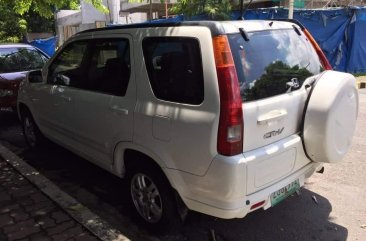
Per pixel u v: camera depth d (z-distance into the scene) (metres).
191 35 3.04
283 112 3.13
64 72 4.76
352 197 4.35
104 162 4.12
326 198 4.33
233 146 2.81
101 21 22.50
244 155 2.87
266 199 3.06
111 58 3.87
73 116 4.46
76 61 4.52
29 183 4.78
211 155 2.88
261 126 2.97
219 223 3.85
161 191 3.40
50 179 4.98
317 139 3.25
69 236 3.59
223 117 2.80
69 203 4.17
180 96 3.09
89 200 4.39
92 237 3.57
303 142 3.34
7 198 4.37
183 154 3.07
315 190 4.53
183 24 3.16
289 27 3.65
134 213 3.85
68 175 5.11
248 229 3.75
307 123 3.28
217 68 2.84
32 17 29.17
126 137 3.58
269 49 3.26
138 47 3.50
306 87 3.41
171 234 3.63
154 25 3.45
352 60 13.52
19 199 4.35
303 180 3.54
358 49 13.52
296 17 13.35
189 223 3.84
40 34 30.47
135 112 3.44
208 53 2.89
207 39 2.92
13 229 3.72
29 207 4.15
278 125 3.12
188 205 3.21
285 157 3.16
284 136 3.21
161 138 3.22
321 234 3.65
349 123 3.49
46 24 30.16
